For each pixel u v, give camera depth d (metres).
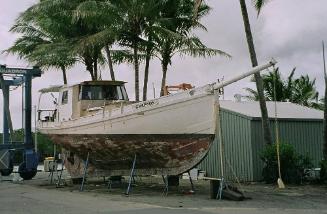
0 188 16.98
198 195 14.21
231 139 20.92
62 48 25.28
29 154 20.52
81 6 21.11
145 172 15.66
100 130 15.99
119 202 12.49
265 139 19.31
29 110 20.72
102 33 21.91
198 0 20.20
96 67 28.11
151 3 22.23
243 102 24.64
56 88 19.59
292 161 18.31
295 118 21.83
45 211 10.97
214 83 13.96
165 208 11.23
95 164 17.06
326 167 18.19
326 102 19.16
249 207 11.56
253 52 19.38
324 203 12.61
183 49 23.33
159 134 14.73
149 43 23.72
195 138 14.31
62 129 18.02
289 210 11.12
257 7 19.67
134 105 15.12
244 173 20.20
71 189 16.50
